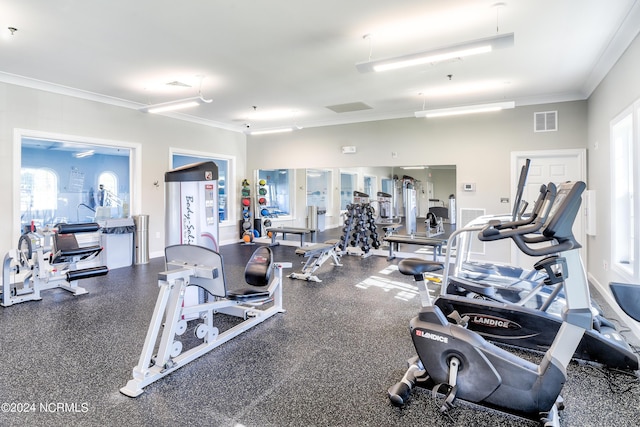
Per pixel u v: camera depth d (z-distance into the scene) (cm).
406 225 709
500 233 191
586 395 225
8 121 494
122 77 493
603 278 453
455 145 663
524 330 286
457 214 661
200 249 269
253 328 335
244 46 390
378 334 321
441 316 216
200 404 215
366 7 309
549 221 185
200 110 695
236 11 316
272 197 881
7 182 494
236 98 603
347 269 593
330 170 796
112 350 288
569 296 188
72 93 557
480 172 643
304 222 832
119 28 348
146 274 558
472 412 206
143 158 671
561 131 579
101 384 237
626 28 333
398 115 714
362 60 430
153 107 556
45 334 320
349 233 730
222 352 285
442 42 377
